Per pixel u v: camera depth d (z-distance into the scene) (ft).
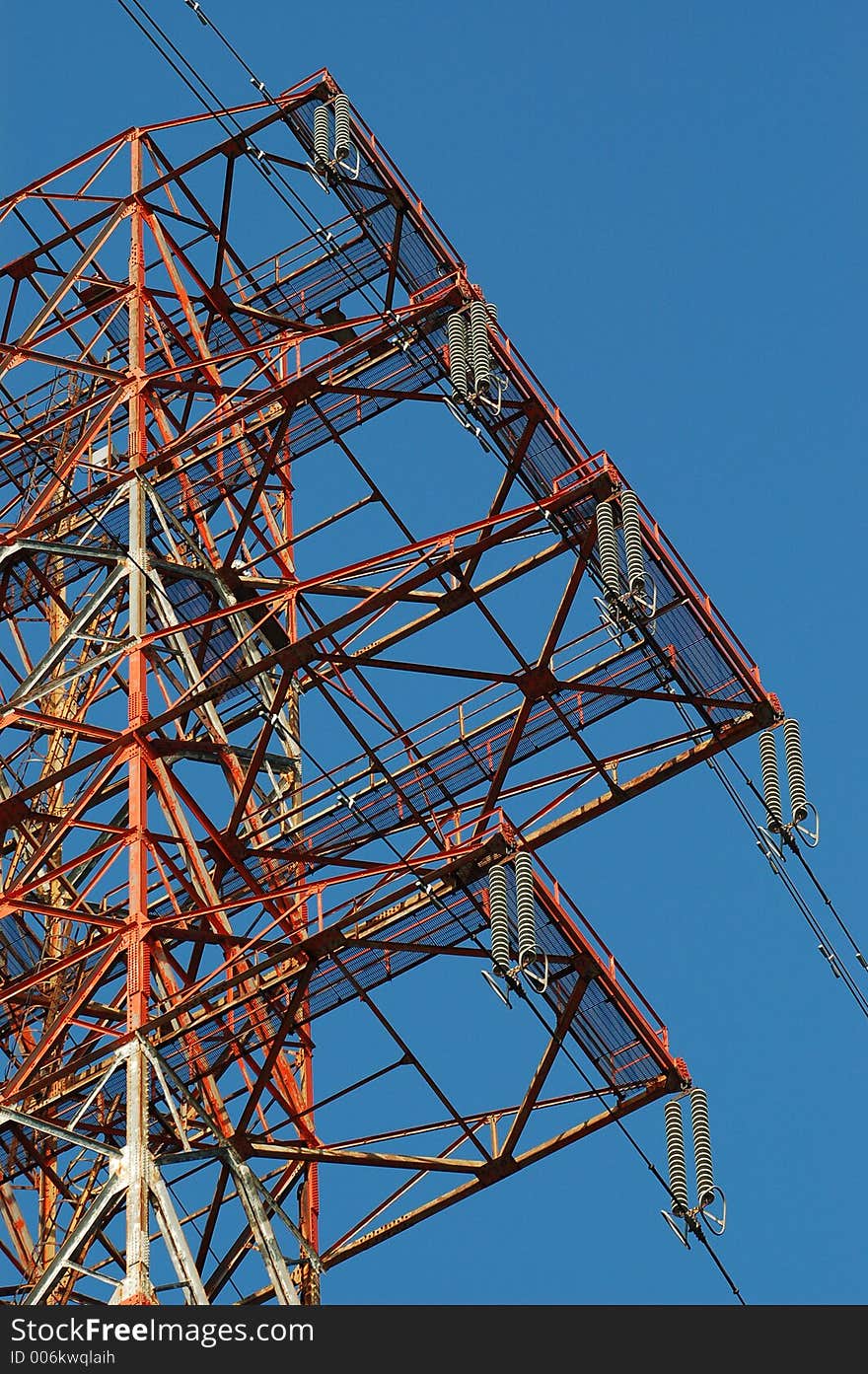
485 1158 177.99
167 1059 176.55
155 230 212.23
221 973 176.24
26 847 203.41
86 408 208.03
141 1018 165.58
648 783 185.68
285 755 209.56
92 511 201.16
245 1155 171.32
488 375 184.14
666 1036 176.96
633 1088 177.78
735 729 184.55
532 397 186.09
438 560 189.67
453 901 178.19
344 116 205.36
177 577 199.31
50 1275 154.71
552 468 188.55
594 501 181.37
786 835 185.16
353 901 176.04
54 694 212.23
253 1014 180.86
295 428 209.36
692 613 183.62
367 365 205.46
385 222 208.13
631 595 176.45
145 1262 154.20
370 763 191.01
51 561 214.69
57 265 216.13
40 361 200.23
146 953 168.04
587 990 175.73
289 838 193.06
